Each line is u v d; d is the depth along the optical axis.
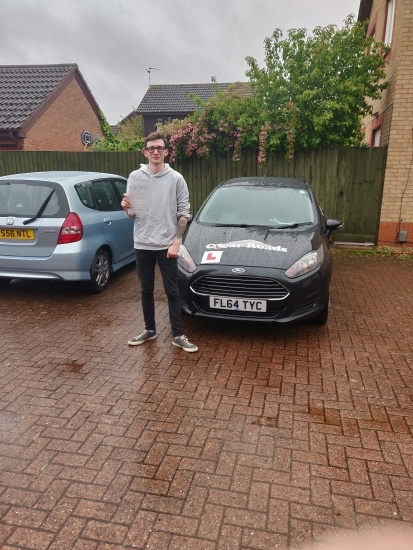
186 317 5.03
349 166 8.69
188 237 4.79
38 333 4.59
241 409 3.21
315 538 2.15
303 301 4.19
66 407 3.23
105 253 6.03
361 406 3.26
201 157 9.26
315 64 8.46
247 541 2.13
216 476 2.54
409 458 2.70
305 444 2.82
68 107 16.05
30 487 2.46
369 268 7.45
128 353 4.12
